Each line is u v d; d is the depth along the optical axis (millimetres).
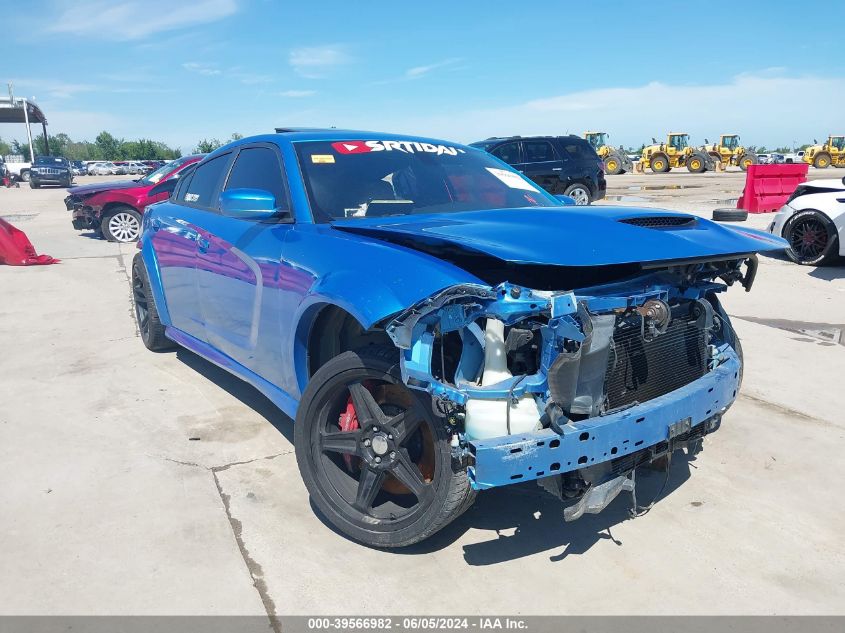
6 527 2820
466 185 3633
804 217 8773
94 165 59969
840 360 5023
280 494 3113
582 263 2322
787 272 8469
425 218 3061
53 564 2570
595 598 2420
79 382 4629
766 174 14430
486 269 2512
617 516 2969
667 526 2887
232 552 2662
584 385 2309
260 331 3318
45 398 4320
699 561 2643
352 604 2371
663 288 2652
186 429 3826
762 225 12023
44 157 40000
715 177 33875
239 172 3943
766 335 5695
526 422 2279
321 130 3869
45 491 3123
